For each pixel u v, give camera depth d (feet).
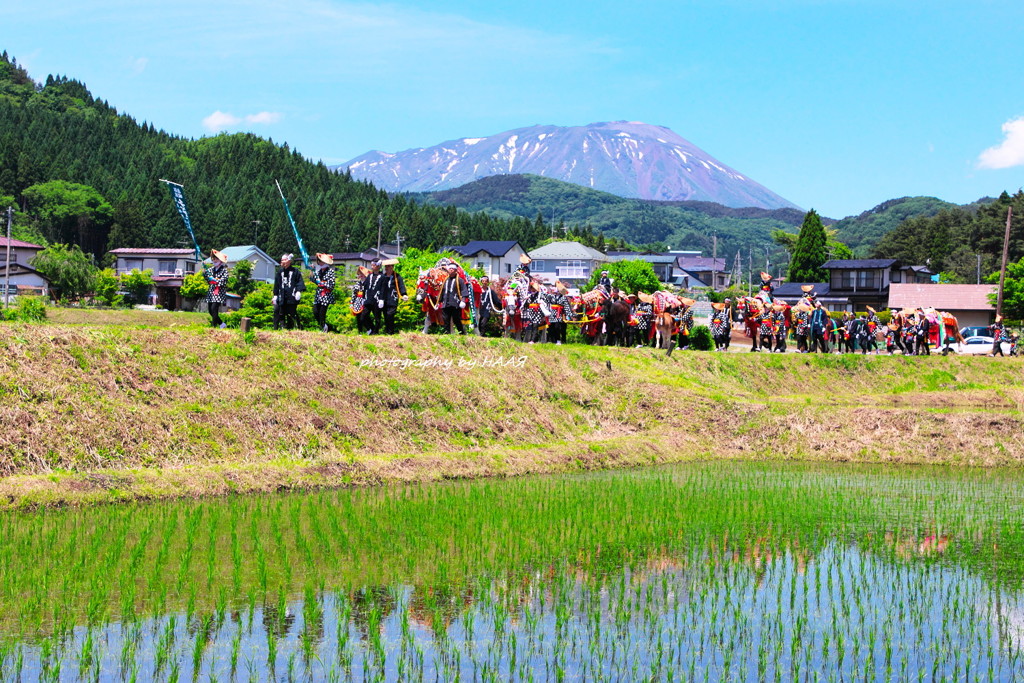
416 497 58.23
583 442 83.35
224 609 35.47
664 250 530.68
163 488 54.60
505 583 40.70
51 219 374.22
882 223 655.35
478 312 97.09
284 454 64.59
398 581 40.19
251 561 41.57
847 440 88.74
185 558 41.24
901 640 35.42
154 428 61.31
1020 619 37.70
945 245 375.45
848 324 154.81
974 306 256.32
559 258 370.73
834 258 384.06
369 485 62.18
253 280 294.25
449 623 35.73
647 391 97.19
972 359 143.95
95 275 259.60
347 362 77.56
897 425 90.43
